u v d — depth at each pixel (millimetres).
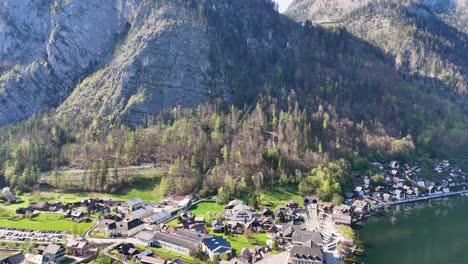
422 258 188750
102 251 181625
